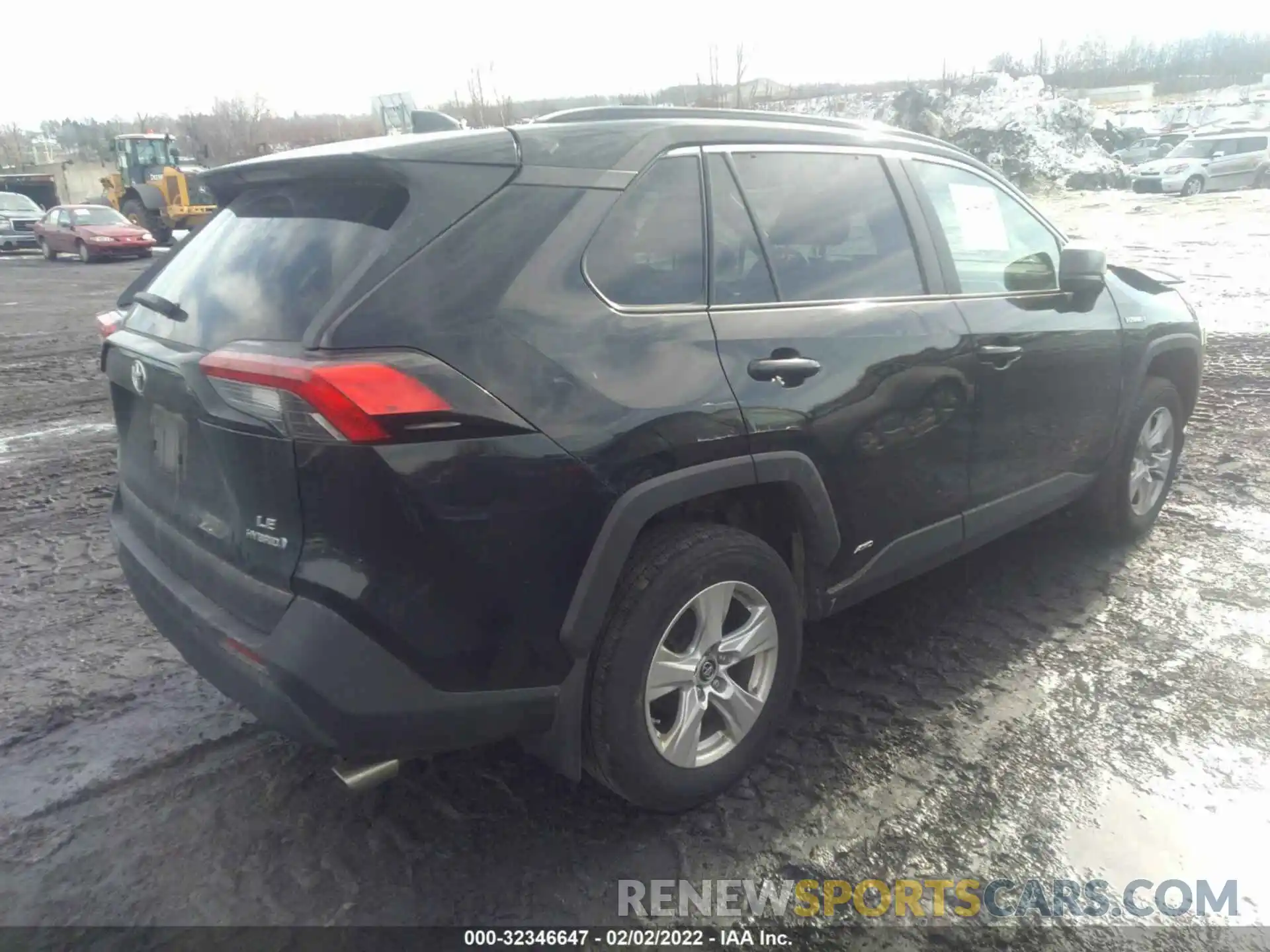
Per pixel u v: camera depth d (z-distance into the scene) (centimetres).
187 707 349
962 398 343
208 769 310
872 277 327
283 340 234
